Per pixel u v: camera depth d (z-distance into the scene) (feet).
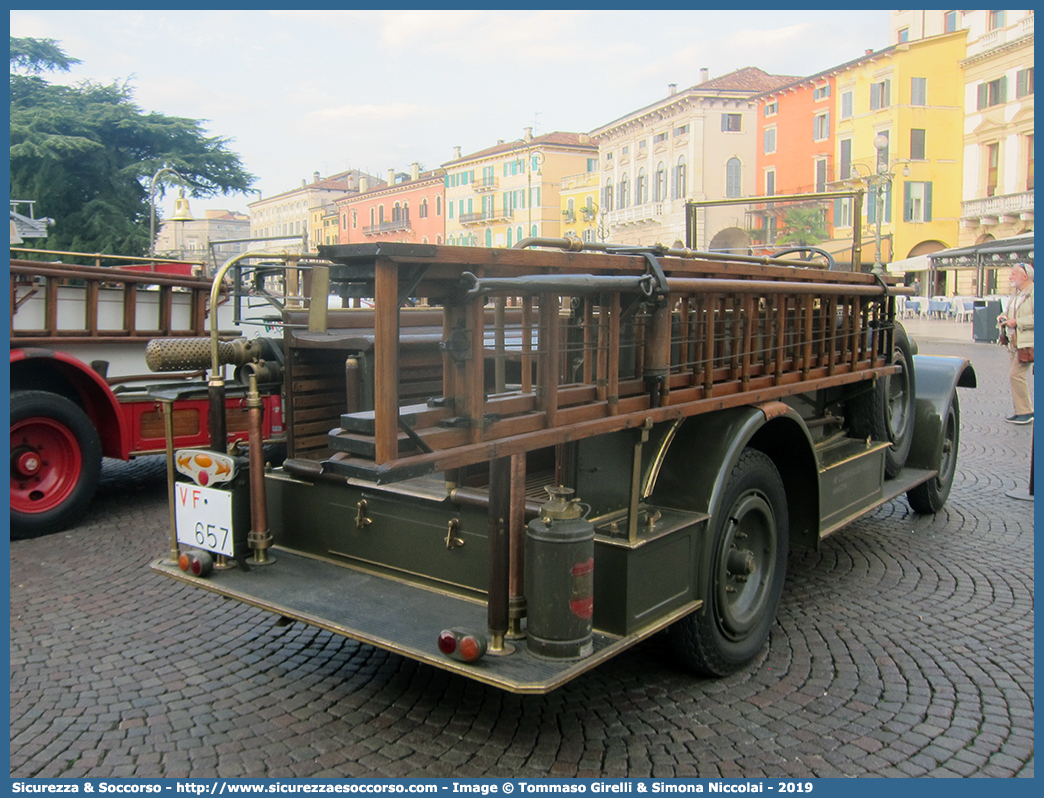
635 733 10.11
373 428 7.65
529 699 11.00
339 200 240.53
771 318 12.52
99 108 123.44
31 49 125.90
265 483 12.23
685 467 10.94
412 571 10.98
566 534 8.64
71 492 18.92
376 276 7.16
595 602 9.53
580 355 10.25
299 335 12.09
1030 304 31.86
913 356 21.01
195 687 11.40
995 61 114.42
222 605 14.55
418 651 8.95
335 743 9.90
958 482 23.70
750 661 12.14
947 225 123.85
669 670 11.87
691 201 18.43
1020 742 9.91
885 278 16.76
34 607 14.40
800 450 13.06
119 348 20.59
